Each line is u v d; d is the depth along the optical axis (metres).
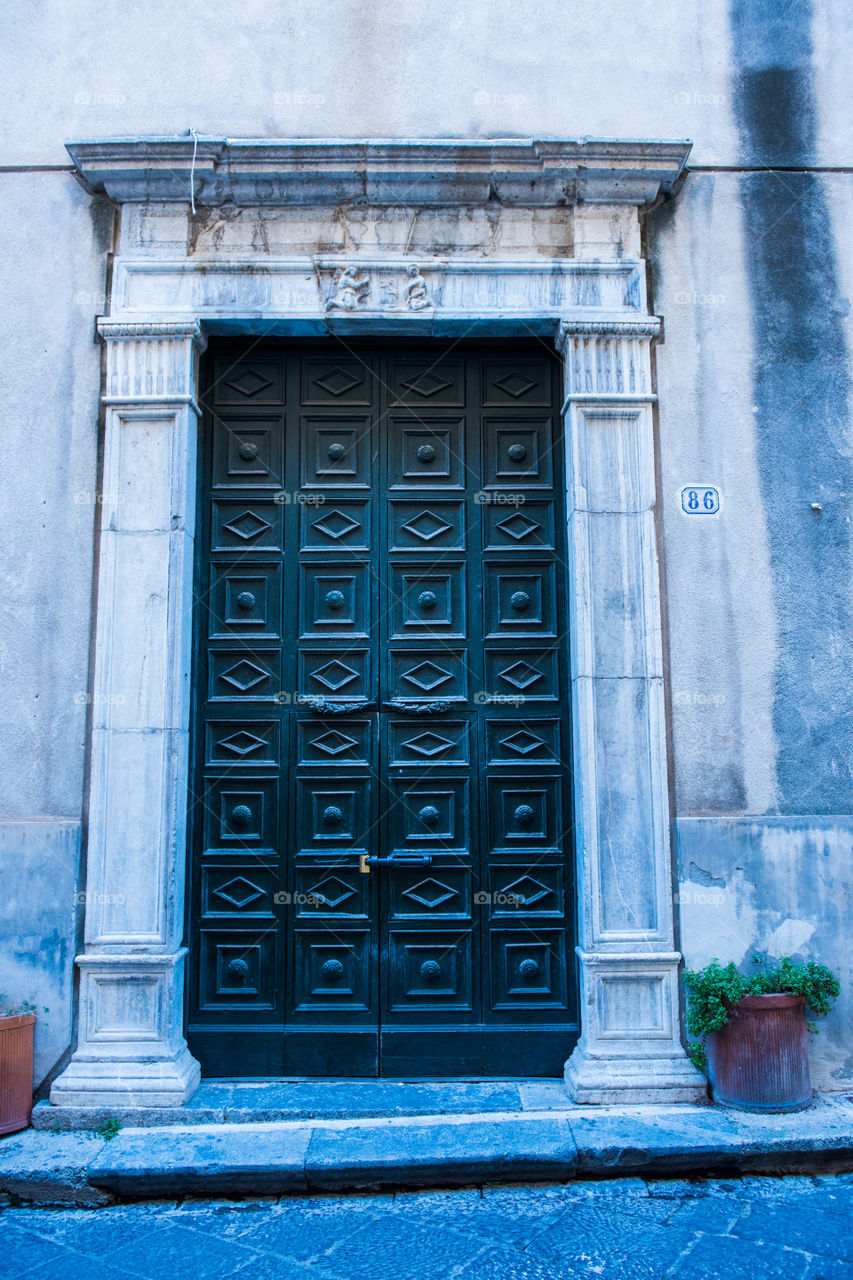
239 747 4.11
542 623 4.22
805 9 4.39
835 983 3.65
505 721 4.15
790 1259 2.81
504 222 4.23
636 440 4.12
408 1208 3.13
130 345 4.09
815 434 4.19
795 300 4.26
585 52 4.36
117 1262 2.84
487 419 4.33
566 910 4.03
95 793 3.82
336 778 4.09
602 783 3.89
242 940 3.99
